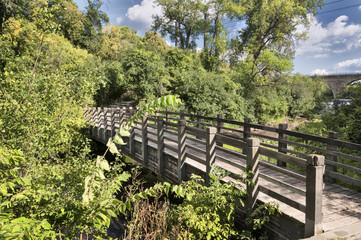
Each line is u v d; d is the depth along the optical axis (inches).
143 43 1407.5
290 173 135.6
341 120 344.5
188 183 176.9
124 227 221.8
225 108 808.9
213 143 197.2
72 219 110.0
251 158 157.2
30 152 135.9
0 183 87.4
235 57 1174.3
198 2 1256.8
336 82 1350.9
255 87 1003.9
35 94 135.5
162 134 270.8
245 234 149.6
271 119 976.3
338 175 174.6
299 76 1022.4
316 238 114.1
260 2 1058.7
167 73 825.5
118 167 151.5
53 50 701.9
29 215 110.1
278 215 142.0
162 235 142.6
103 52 1147.3
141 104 720.3
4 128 134.1
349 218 135.3
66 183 128.6
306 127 401.7
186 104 770.2
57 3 140.2
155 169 290.7
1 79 132.3
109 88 824.3
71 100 151.5
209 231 146.3
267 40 1052.5
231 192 158.4
